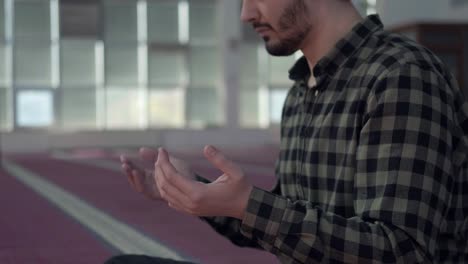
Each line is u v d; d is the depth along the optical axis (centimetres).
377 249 105
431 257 108
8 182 856
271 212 104
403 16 1253
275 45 129
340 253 105
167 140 1961
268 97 2055
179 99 2028
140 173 144
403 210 106
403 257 105
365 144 112
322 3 125
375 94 113
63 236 436
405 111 109
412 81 111
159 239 420
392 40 121
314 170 125
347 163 119
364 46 123
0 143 1878
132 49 1994
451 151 113
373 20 127
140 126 2014
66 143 1916
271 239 106
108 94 1995
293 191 139
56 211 561
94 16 1964
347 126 119
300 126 135
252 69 2039
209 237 423
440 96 112
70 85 1972
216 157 104
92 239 423
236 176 104
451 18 1238
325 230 105
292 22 124
